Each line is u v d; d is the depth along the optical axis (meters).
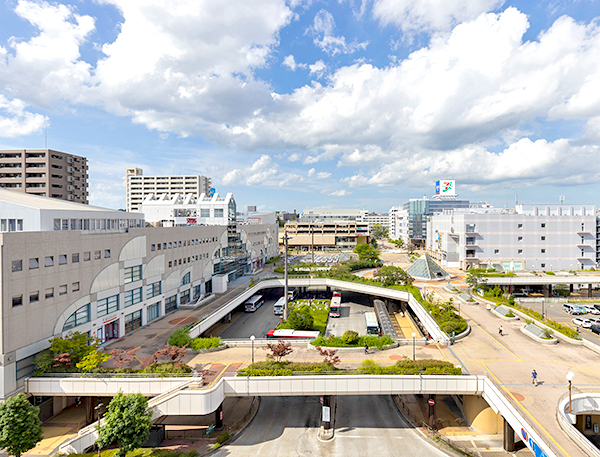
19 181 99.94
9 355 31.77
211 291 78.19
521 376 33.03
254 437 33.62
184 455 30.20
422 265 85.00
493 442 31.91
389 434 33.84
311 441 32.81
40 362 33.94
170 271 61.25
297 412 38.53
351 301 84.75
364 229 189.38
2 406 27.17
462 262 96.38
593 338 51.03
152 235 56.03
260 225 118.44
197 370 36.06
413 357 37.28
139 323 52.97
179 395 30.77
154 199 114.50
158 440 32.66
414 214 185.00
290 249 186.75
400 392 32.25
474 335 44.84
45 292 36.06
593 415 33.16
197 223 93.81
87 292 42.16
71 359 35.25
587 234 94.06
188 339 42.84
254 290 76.88
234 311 74.12
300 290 91.69
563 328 44.50
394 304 80.12
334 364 36.38
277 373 33.00
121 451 27.28
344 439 33.03
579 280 75.81
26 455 29.78
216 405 31.67
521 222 94.75
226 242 87.25
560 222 94.25
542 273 83.81
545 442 22.36
